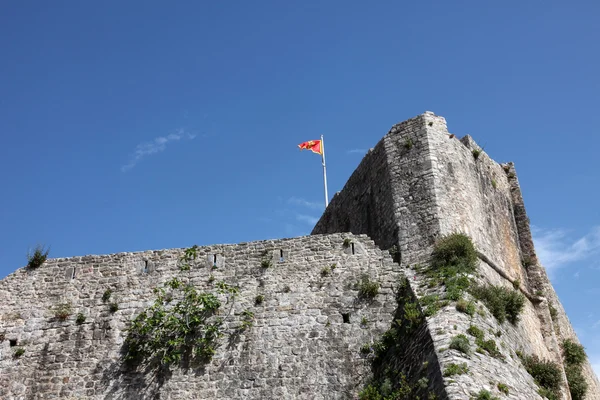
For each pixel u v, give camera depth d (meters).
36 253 33.91
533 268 38.78
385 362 27.84
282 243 32.75
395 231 33.25
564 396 29.56
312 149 48.00
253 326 30.42
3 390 30.27
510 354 27.25
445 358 23.92
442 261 30.61
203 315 30.97
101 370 30.23
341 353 29.08
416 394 24.05
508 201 40.56
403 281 30.64
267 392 28.61
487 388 22.95
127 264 33.19
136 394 29.34
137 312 31.70
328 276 31.39
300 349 29.50
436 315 26.94
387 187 35.09
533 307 37.00
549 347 35.59
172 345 30.16
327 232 42.81
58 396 29.84
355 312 30.17
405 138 35.88
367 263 31.52
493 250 35.12
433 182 33.53
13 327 32.00
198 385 29.17
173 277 32.50
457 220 32.91
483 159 39.28
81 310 32.09
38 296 32.78
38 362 30.88
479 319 27.38
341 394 28.06
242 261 32.47
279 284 31.50
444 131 36.06
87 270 33.28
